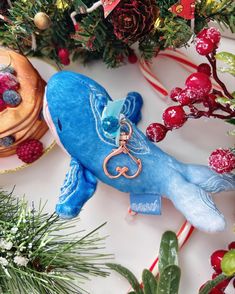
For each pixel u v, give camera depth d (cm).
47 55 30
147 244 29
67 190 25
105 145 25
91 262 29
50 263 26
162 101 30
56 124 25
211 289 26
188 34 25
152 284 27
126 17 23
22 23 26
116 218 29
